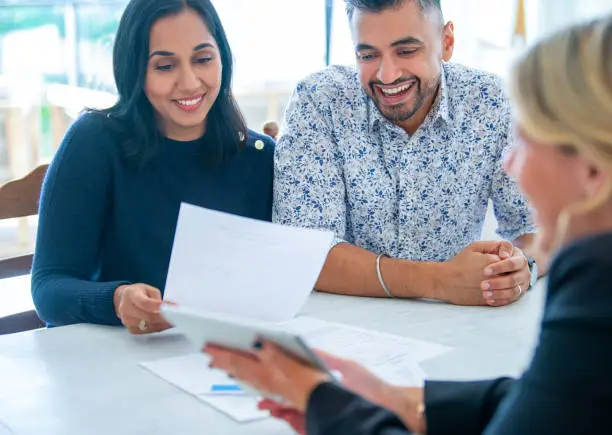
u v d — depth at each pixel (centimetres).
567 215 74
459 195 177
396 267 155
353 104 179
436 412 94
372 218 179
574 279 69
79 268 156
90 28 316
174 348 127
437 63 168
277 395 85
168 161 165
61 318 144
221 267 129
